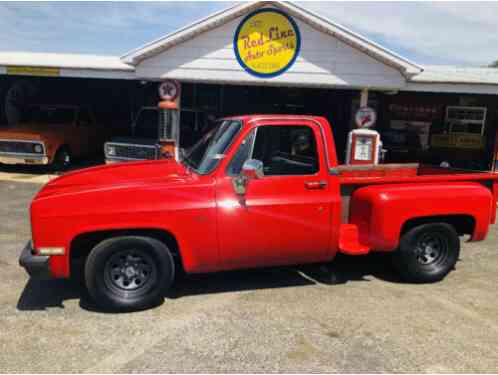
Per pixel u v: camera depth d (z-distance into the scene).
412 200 4.50
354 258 5.67
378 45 10.17
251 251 4.16
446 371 3.13
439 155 16.59
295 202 4.18
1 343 3.39
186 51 10.70
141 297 3.94
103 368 3.07
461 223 5.03
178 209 3.88
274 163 4.20
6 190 9.71
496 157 13.08
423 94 16.67
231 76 10.77
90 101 17.66
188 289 4.53
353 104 16.44
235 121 4.33
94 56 15.89
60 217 3.67
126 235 3.89
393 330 3.71
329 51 10.50
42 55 15.23
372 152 10.53
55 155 12.42
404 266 4.75
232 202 4.02
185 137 11.67
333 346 3.42
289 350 3.36
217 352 3.30
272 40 10.52
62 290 4.43
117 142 11.13
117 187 3.84
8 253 5.52
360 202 4.60
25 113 13.94
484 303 4.33
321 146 4.29
